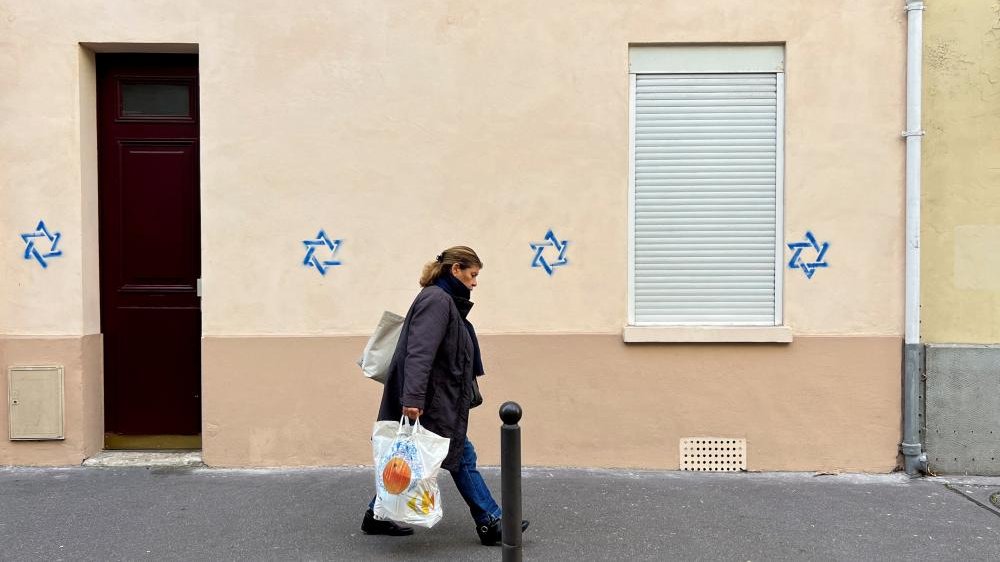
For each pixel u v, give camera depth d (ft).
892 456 19.76
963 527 16.24
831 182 19.67
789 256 19.72
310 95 19.63
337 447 19.83
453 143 19.71
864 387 19.71
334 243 19.71
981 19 19.45
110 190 20.61
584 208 19.74
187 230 20.62
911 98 19.33
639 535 15.67
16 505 17.11
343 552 14.82
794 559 14.64
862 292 19.70
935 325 19.72
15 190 19.47
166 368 20.76
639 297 20.13
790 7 19.54
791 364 19.75
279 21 19.56
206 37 19.51
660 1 19.60
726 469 19.85
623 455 19.88
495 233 19.76
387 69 19.65
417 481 13.91
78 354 19.66
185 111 20.66
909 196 19.39
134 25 19.44
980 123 19.53
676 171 20.03
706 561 14.51
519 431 12.82
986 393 19.54
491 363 19.79
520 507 12.82
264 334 19.72
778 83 19.88
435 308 14.14
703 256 20.06
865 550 15.07
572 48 19.65
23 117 19.43
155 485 18.44
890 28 19.49
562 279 19.81
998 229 19.57
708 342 19.67
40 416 19.61
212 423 19.74
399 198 19.72
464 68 19.66
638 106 20.01
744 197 20.02
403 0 19.61
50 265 19.58
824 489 18.54
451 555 14.69
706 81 19.93
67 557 14.56
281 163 19.65
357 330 19.80
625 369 19.80
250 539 15.39
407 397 13.78
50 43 19.38
